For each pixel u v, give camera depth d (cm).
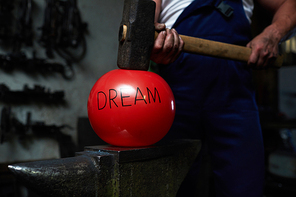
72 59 262
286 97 386
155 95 58
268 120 267
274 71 368
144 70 64
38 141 239
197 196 186
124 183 54
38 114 242
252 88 99
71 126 258
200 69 92
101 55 281
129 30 61
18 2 233
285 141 230
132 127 56
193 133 96
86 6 274
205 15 94
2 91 211
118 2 295
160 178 62
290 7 97
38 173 45
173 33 68
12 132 229
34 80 240
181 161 69
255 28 318
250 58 85
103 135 60
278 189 206
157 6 92
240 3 98
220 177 92
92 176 51
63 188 47
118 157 53
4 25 221
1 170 201
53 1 238
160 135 61
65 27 244
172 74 94
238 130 90
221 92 92
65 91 257
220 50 80
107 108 57
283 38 97
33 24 241
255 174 87
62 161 50
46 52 245
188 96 92
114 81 58
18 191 206
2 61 219
